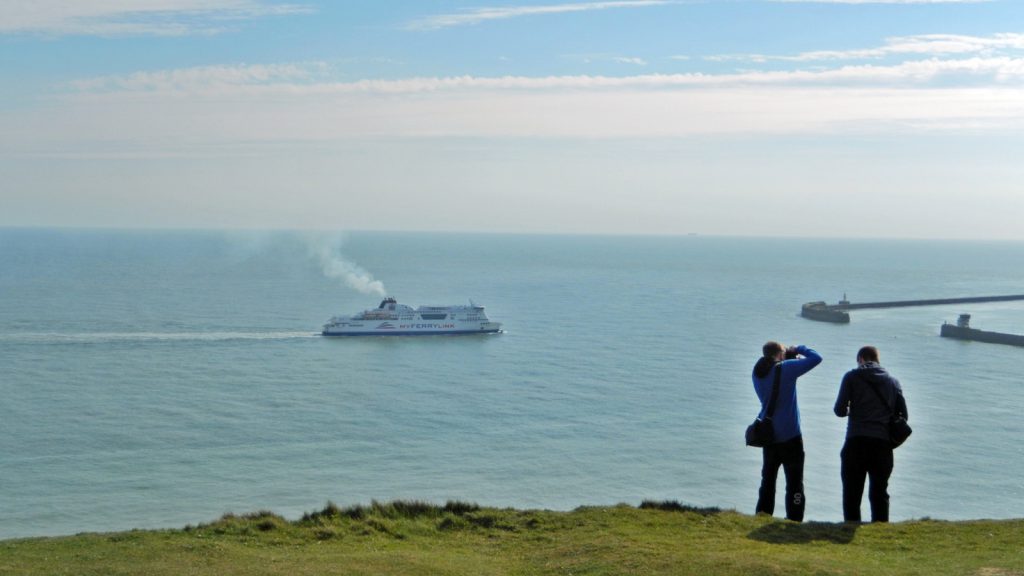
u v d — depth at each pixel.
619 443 100.62
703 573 20.03
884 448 25.16
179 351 173.12
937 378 151.38
